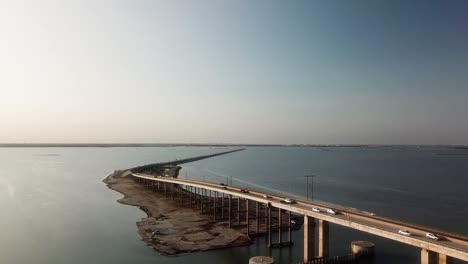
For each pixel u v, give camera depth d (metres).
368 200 166.25
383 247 93.31
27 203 158.25
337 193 188.12
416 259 84.50
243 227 112.38
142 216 133.25
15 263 83.38
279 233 95.94
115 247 94.69
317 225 116.69
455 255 52.31
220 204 148.50
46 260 85.38
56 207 150.12
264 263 75.44
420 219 127.00
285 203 91.56
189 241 98.81
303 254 88.56
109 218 129.62
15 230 112.31
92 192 194.75
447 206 151.50
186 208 145.62
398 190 198.25
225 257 86.62
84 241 100.44
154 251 91.38
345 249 93.12
